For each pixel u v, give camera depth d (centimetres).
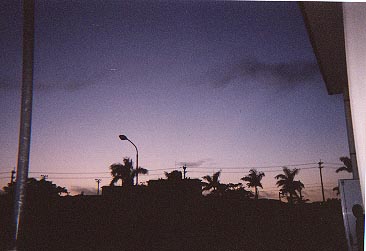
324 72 857
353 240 700
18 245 375
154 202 3303
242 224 3694
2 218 2483
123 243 2545
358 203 710
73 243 2541
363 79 275
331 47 714
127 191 3394
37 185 4456
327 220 3359
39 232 2720
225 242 2534
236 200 4091
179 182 3616
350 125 870
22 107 399
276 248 2138
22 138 393
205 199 3978
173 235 2892
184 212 3372
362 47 276
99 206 3109
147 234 2848
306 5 548
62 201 3086
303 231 3025
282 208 4569
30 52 411
